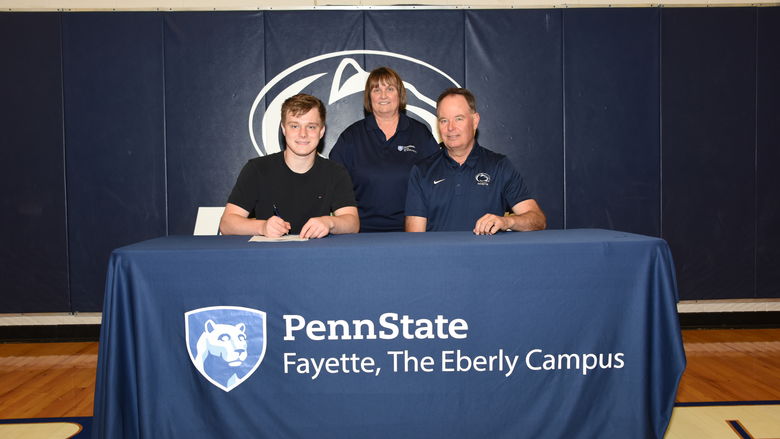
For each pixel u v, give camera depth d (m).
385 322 1.66
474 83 4.14
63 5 4.06
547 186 4.19
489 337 1.67
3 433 2.45
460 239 1.78
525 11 4.13
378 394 1.66
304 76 4.11
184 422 1.63
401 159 3.20
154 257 1.62
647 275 1.69
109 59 4.04
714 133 4.21
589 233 1.94
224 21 4.07
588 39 4.15
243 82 4.09
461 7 4.18
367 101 3.26
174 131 4.09
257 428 1.64
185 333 1.62
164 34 4.05
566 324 1.69
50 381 3.20
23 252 4.08
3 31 4.00
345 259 1.64
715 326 4.34
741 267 4.25
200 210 4.11
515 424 1.69
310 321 1.64
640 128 4.19
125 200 4.09
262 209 2.39
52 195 4.06
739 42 4.19
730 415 2.55
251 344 1.64
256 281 1.63
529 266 1.67
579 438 1.69
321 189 2.40
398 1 4.22
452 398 1.67
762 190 4.24
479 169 2.58
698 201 4.22
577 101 4.16
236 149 4.11
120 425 1.60
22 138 4.04
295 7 4.10
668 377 1.70
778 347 3.79
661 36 4.16
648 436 1.69
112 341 1.59
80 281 4.10
